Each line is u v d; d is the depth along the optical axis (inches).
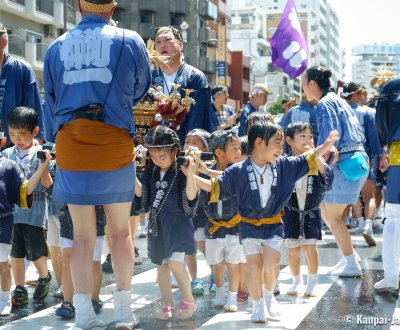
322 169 191.2
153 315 192.7
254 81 3223.4
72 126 159.0
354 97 335.6
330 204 241.9
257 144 180.2
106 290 227.0
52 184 201.6
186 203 186.1
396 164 213.3
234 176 182.9
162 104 221.6
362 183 243.3
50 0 1285.7
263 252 183.2
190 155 188.5
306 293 214.1
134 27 1811.0
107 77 160.1
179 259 187.0
